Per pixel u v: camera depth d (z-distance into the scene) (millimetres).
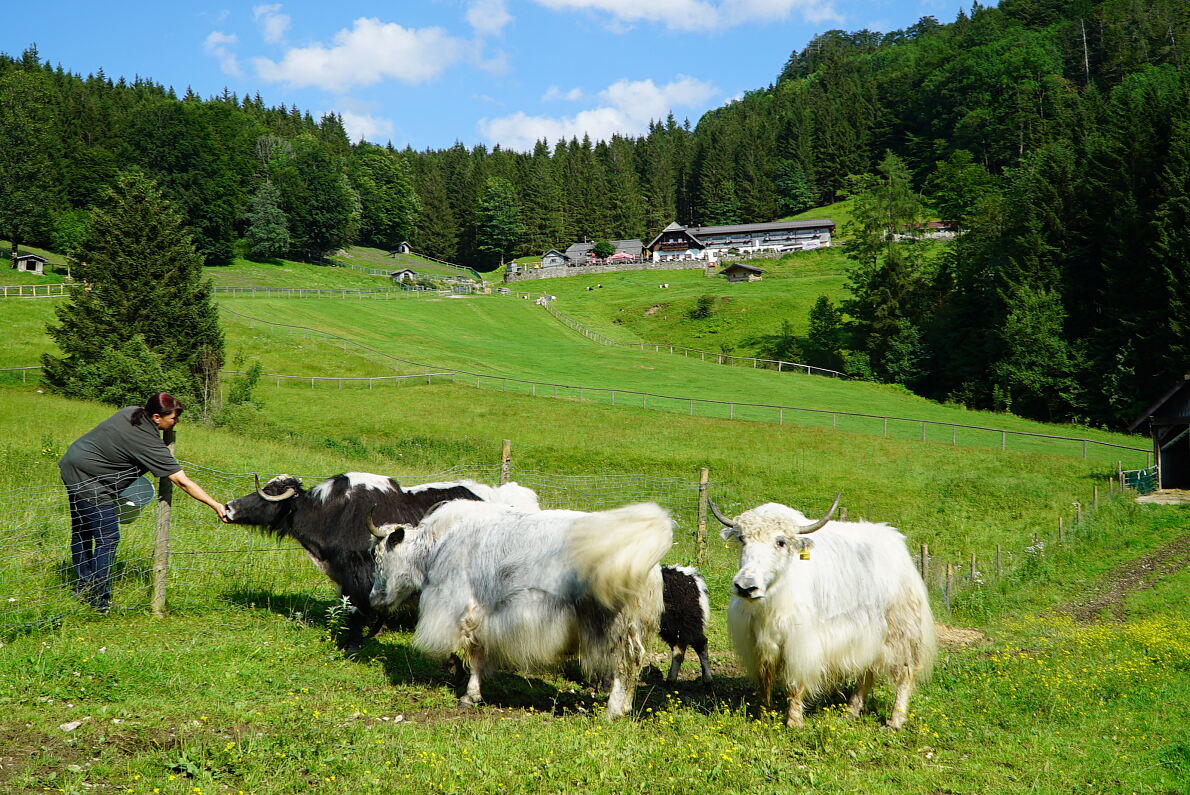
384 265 144500
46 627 8406
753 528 7430
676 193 196625
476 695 7531
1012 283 61531
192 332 42094
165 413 9383
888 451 38562
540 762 5875
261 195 124000
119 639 8336
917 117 180375
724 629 11969
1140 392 54344
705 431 40844
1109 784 6113
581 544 7074
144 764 5520
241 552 12102
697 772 5840
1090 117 82438
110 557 9227
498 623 7414
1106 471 36500
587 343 80562
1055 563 22594
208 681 7273
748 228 148750
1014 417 57625
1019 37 169250
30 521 12438
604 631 7059
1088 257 61625
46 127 99625
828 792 5645
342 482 9516
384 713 7078
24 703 6473
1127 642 12297
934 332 69938
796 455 37219
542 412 43719
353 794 5270
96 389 36500
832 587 7688
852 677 8062
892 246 84812
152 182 42656
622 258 145750
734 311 96250
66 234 98312
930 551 25281
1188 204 54250
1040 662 10234
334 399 45000
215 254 115875
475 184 177875
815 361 78750
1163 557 23016
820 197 187125
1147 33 159375
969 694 8758
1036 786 5938
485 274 158875
